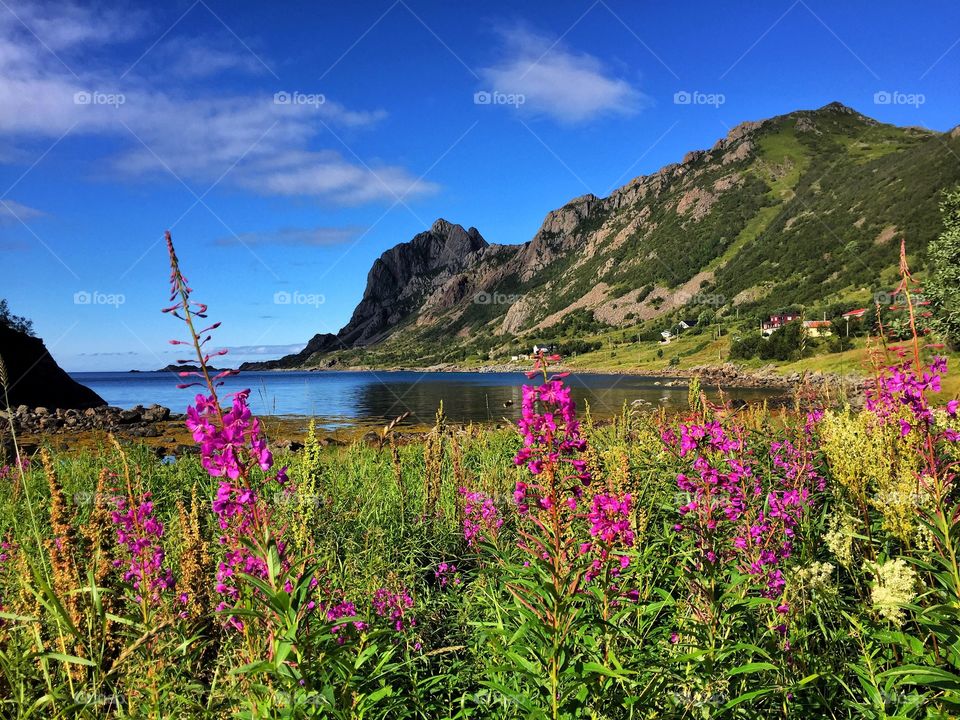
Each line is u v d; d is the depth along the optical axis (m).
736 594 3.14
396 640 3.88
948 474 3.32
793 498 4.46
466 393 66.44
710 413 5.74
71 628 2.76
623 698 2.68
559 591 2.65
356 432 27.00
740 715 2.77
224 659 3.34
